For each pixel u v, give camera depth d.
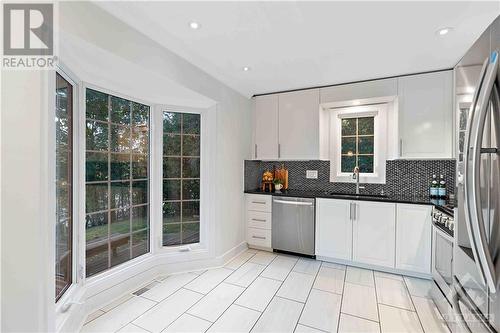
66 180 1.86
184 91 2.51
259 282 2.55
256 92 3.51
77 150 1.95
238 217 3.42
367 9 1.61
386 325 1.87
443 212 2.10
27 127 1.30
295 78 2.92
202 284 2.51
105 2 1.54
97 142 2.18
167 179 2.86
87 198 2.08
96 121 2.17
